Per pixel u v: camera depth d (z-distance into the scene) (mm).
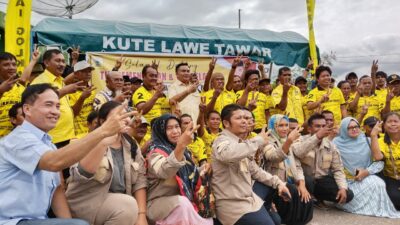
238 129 4098
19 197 2664
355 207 5367
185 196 3656
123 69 8180
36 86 2783
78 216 3314
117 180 3525
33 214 2740
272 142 5020
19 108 3814
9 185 2662
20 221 2660
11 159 2654
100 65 8023
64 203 3152
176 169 3436
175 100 5480
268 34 9688
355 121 5688
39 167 2578
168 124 3775
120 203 3312
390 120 5461
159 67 8422
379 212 5238
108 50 8133
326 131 4961
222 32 9188
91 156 3061
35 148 2594
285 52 9469
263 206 4148
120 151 3648
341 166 5395
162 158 3617
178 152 3387
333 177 5379
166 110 5770
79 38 7949
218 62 8820
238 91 6945
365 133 6230
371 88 7867
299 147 5059
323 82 7121
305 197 4754
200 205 3797
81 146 2475
